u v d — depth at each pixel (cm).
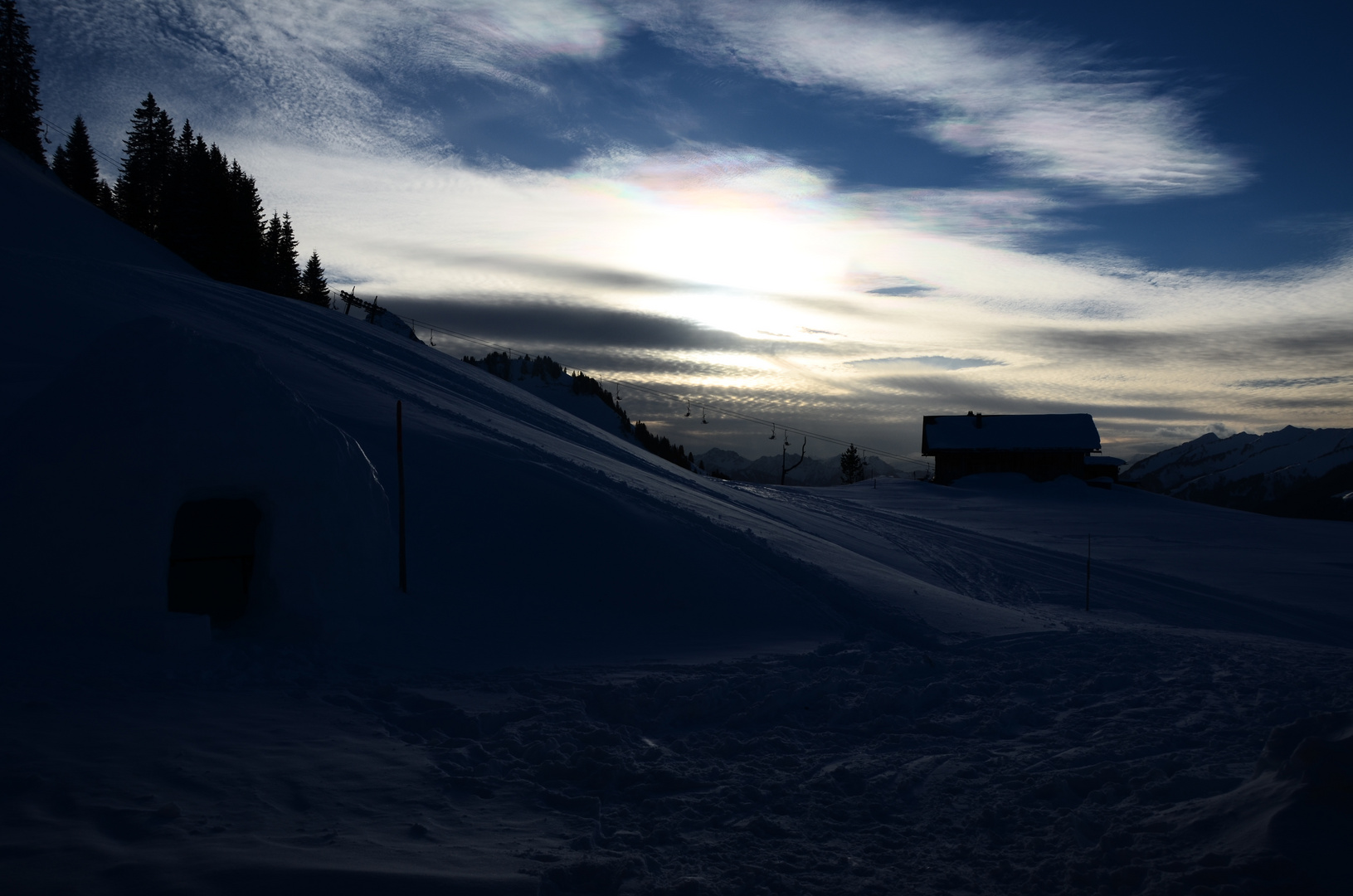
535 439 2397
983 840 537
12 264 2283
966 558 2875
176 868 410
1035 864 495
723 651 1198
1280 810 461
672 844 518
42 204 4166
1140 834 505
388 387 2331
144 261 4184
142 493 941
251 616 1041
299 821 498
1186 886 425
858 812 586
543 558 1502
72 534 912
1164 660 1223
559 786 615
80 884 389
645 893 438
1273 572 3112
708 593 1508
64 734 602
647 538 1667
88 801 493
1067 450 7175
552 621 1298
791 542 2030
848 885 467
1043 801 605
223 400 1034
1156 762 681
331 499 1104
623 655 1145
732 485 3878
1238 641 1561
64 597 891
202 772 560
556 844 495
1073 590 2528
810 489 6462
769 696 889
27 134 6606
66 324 1914
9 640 819
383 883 407
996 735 812
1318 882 409
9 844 429
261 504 1064
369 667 945
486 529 1534
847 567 1884
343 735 681
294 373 2067
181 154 6875
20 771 525
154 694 746
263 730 672
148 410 981
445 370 3108
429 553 1400
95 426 962
